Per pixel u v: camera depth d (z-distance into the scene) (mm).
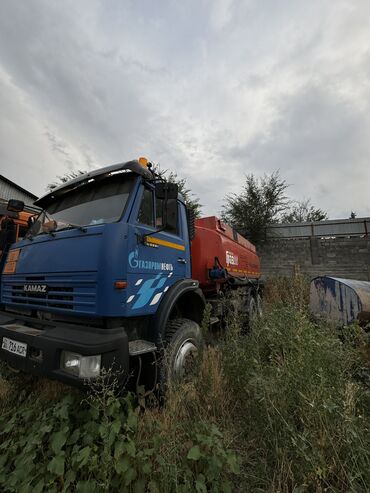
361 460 1475
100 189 2979
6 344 2408
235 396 2451
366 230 12148
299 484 1546
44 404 2326
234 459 1607
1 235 3396
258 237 13727
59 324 2293
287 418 1787
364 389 2123
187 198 12875
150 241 2656
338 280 4262
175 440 1766
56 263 2438
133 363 2566
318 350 2143
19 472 1619
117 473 1549
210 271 4625
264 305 6910
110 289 2111
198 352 2988
